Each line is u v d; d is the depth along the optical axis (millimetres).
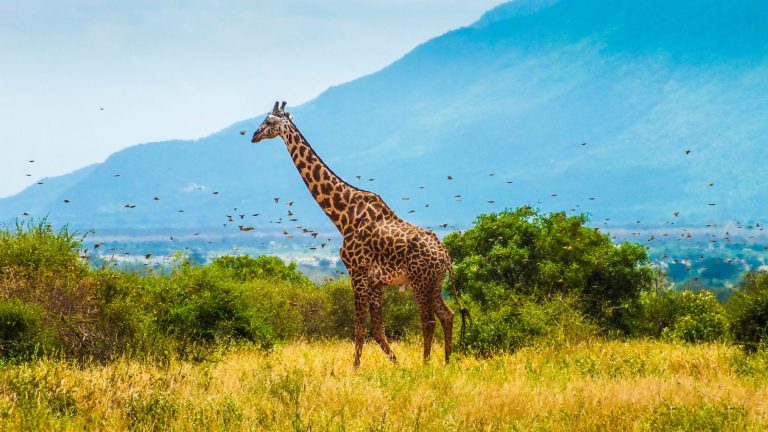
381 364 69188
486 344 73750
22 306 62844
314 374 58938
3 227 83688
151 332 67562
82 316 66062
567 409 45188
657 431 41562
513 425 41812
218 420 41531
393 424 41812
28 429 38750
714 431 41406
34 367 51625
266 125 74500
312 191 73312
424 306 69250
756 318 67438
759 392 50438
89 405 43406
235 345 79188
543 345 71875
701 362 62844
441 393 50594
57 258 81625
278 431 40281
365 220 71000
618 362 61406
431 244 69438
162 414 42188
